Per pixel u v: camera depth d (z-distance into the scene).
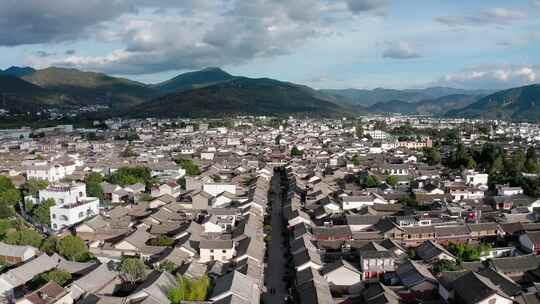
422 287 99.69
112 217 156.88
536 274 106.69
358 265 115.56
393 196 184.50
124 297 94.69
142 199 187.25
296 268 112.19
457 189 188.75
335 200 182.38
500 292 88.00
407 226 139.25
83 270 110.56
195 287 96.12
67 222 151.75
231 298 90.44
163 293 93.44
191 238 131.50
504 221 147.88
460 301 92.19
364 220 149.75
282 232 153.38
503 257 116.38
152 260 121.38
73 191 172.50
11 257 119.06
